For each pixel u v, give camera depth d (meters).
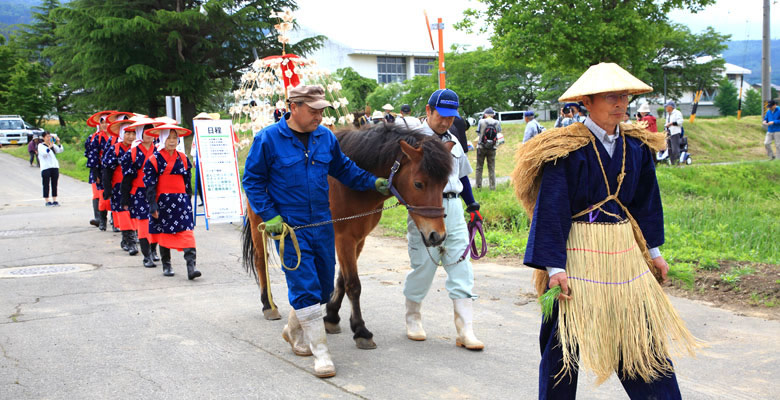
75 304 5.99
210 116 11.98
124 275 7.43
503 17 22.17
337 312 5.11
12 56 49.34
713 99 66.62
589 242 2.90
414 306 4.87
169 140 7.09
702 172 14.61
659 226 3.09
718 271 6.37
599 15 21.17
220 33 33.31
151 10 33.00
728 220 9.17
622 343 2.87
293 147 4.17
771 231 8.31
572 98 2.97
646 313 2.91
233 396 3.75
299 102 4.09
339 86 10.63
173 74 33.12
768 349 4.46
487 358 4.41
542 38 21.14
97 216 11.62
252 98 10.59
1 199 17.34
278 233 4.08
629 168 2.94
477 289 6.40
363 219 4.68
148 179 7.06
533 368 4.20
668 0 22.23
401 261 7.93
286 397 3.74
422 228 4.12
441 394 3.77
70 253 8.95
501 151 23.08
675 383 2.92
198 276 7.18
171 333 5.04
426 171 4.06
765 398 3.65
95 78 32.81
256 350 4.63
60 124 49.22
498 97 41.44
